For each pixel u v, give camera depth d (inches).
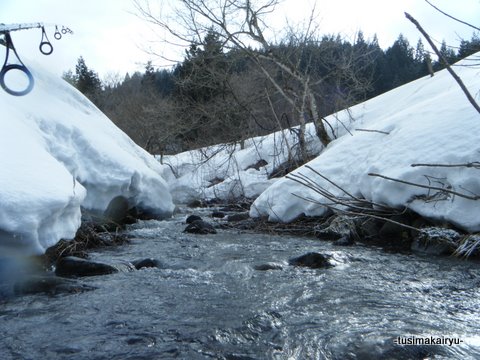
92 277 196.5
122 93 1672.0
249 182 561.3
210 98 624.7
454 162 255.4
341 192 327.9
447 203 253.1
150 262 223.0
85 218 295.7
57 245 227.1
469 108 282.5
